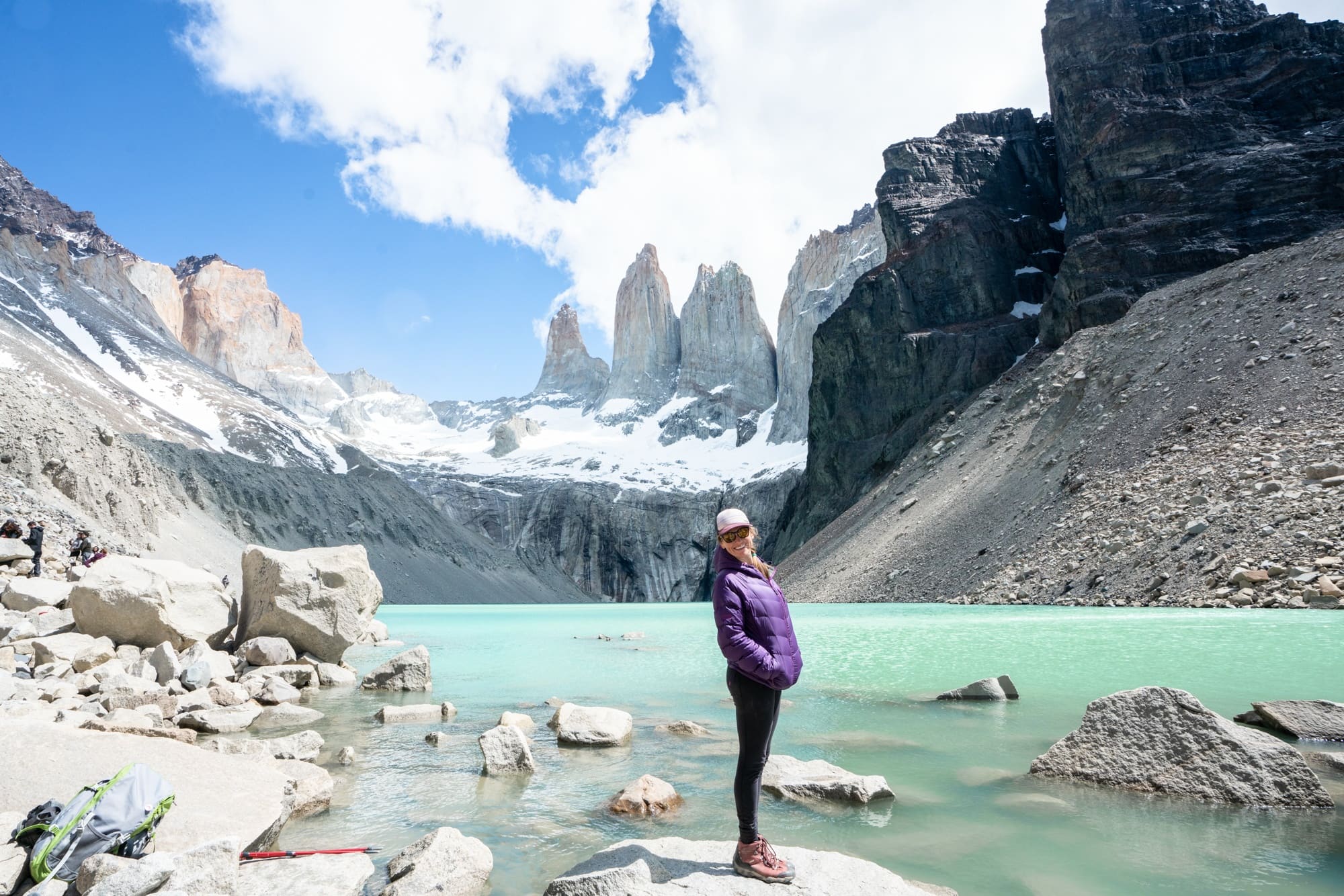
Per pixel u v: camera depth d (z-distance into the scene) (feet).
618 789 24.11
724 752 29.22
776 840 18.90
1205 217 174.81
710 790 23.94
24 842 15.89
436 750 30.01
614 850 16.15
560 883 14.43
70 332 441.68
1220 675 38.24
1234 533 75.36
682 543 588.50
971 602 101.81
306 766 24.35
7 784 18.26
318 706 40.73
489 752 26.55
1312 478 76.79
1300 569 65.00
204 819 18.11
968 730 31.19
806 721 33.37
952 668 47.24
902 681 43.65
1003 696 37.17
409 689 45.96
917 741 29.43
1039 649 51.26
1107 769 23.25
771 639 14.74
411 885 15.64
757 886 14.07
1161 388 116.78
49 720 27.73
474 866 16.55
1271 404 94.53
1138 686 37.32
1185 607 69.67
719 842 16.85
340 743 31.30
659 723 35.01
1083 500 105.70
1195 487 88.48
